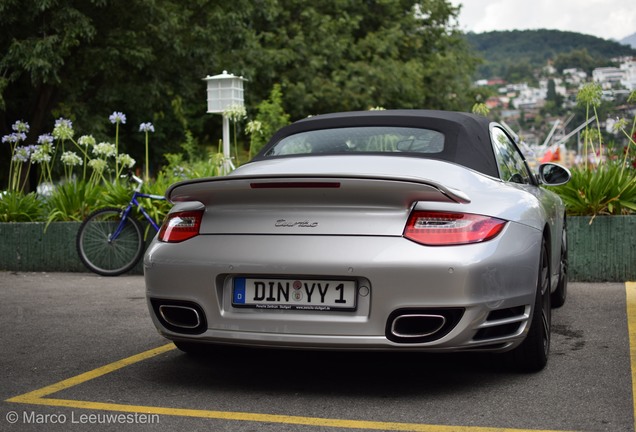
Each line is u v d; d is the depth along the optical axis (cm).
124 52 2197
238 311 399
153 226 952
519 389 416
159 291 416
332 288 386
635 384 422
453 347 382
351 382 433
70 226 978
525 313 416
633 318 611
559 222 609
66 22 2008
